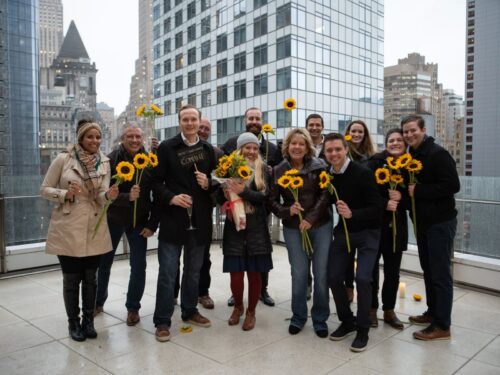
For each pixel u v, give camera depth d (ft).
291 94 115.65
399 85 485.56
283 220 12.15
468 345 11.09
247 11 128.36
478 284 15.65
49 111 464.65
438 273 11.41
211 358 10.32
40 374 9.49
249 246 11.91
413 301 14.69
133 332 11.96
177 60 168.14
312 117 14.87
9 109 172.96
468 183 16.97
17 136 174.81
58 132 467.93
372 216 10.91
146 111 13.32
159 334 11.35
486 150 303.89
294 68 115.65
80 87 653.71
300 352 10.68
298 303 12.02
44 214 19.29
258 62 125.49
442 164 11.19
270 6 120.16
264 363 10.05
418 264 17.72
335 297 11.57
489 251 16.07
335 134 11.33
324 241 11.76
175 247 11.64
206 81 150.71
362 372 9.61
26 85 177.58
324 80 123.65
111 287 16.29
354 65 132.87
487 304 14.30
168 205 11.54
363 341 10.85
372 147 14.19
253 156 12.25
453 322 12.71
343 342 11.33
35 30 180.86
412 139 11.63
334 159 11.28
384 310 12.53
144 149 12.89
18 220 18.49
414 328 12.30
